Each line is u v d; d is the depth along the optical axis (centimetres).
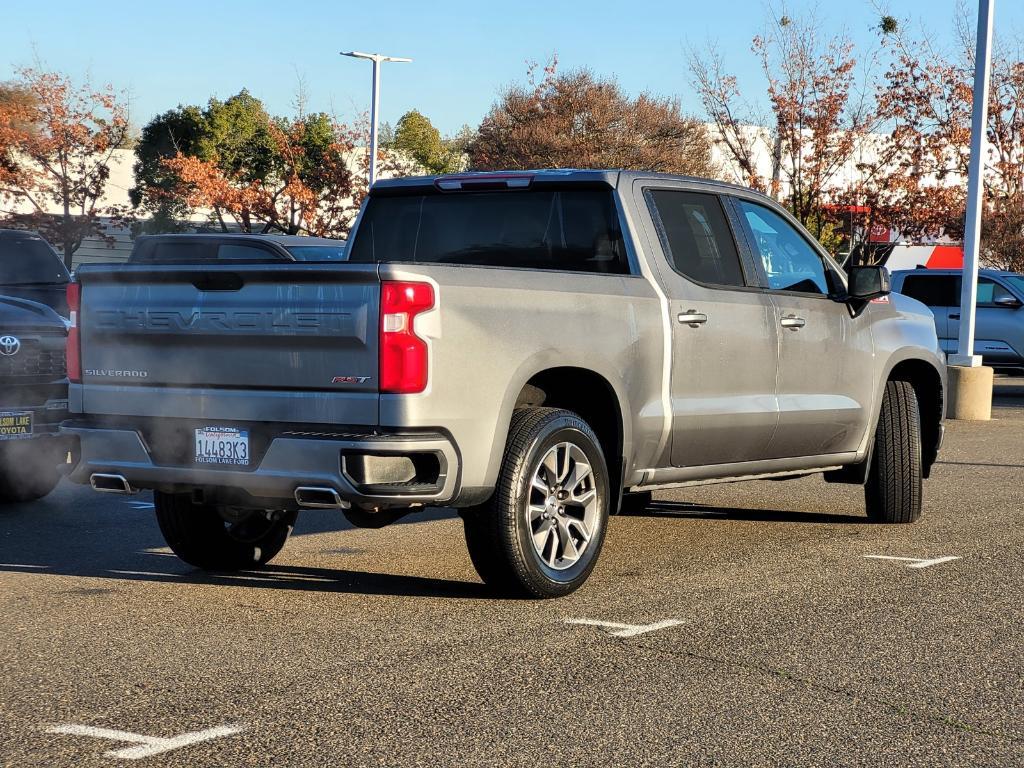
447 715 445
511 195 716
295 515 718
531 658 518
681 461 695
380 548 766
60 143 4144
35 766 392
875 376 821
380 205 759
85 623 571
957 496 992
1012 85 3469
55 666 501
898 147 3350
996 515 899
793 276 778
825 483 1059
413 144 6275
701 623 580
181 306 591
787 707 459
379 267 544
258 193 4128
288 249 1455
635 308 653
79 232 4200
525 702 460
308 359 561
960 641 554
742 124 3559
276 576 682
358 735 423
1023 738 430
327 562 723
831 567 712
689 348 682
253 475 570
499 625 572
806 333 763
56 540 787
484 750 410
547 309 605
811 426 769
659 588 654
